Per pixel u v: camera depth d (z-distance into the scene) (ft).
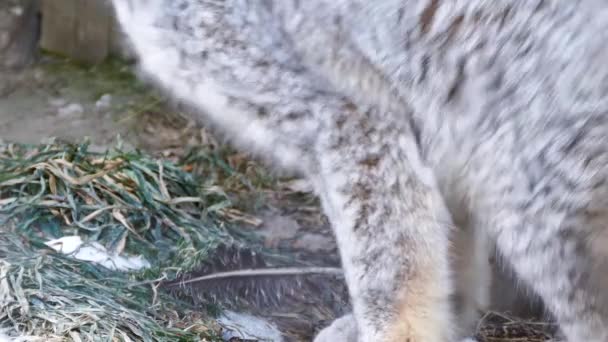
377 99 13.24
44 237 18.02
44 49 27.14
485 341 16.80
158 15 14.46
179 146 23.04
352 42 12.91
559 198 11.28
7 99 25.45
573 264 11.47
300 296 17.48
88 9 26.53
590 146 10.91
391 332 13.92
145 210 18.95
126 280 16.69
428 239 13.78
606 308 11.62
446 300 14.20
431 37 12.07
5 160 20.18
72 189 19.07
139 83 25.55
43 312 15.10
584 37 10.68
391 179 13.60
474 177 12.42
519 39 11.20
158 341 15.29
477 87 11.77
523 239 11.78
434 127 12.68
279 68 13.65
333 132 13.64
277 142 14.34
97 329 14.93
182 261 17.38
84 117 24.57
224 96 14.33
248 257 17.92
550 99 11.07
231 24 13.75
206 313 16.62
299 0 13.07
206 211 19.86
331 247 19.89
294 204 21.67
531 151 11.37
